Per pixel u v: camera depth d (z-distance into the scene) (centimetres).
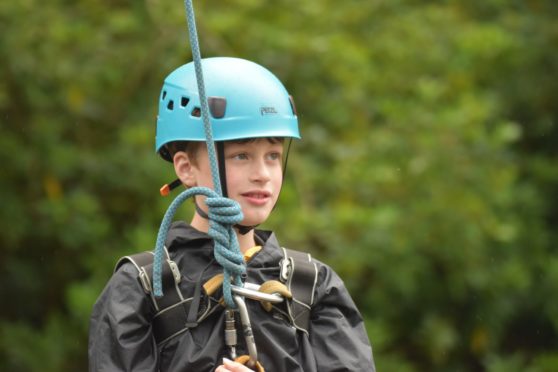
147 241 2480
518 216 3102
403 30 2972
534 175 3312
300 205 2550
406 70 2958
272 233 1249
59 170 2675
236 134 1178
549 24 3378
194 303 1162
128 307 1159
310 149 2739
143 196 2764
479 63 3173
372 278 2723
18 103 2728
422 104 2767
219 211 1148
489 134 2870
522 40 3303
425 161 2658
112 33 2780
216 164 1159
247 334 1139
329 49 2719
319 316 1213
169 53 2717
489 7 3350
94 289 2575
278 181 1208
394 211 2531
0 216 2692
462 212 2678
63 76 2700
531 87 3444
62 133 2798
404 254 2639
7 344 2711
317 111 2789
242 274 1170
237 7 2742
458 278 2780
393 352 3078
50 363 2720
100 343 1154
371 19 3006
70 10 2808
